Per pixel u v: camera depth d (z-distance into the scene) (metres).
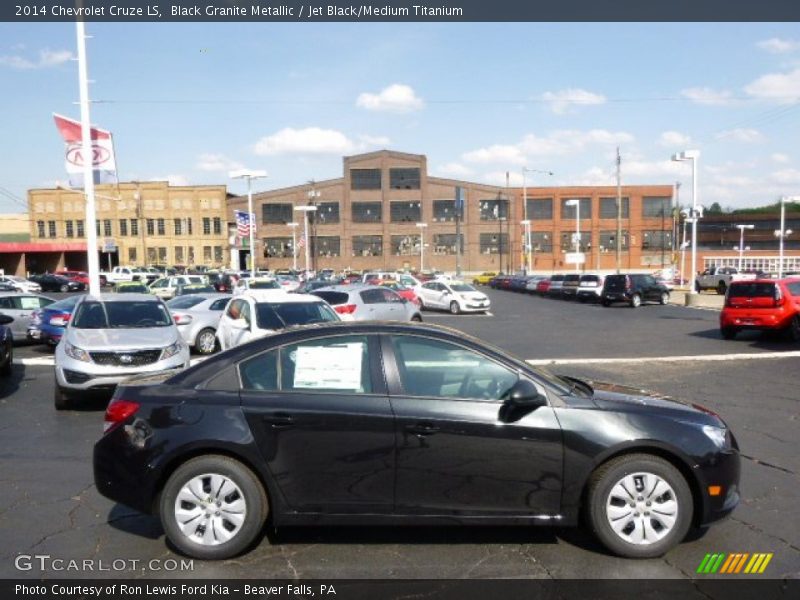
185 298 17.36
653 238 88.81
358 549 4.52
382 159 87.25
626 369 13.02
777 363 13.51
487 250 88.56
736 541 4.66
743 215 84.06
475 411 4.37
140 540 4.73
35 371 13.18
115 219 82.69
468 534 4.76
